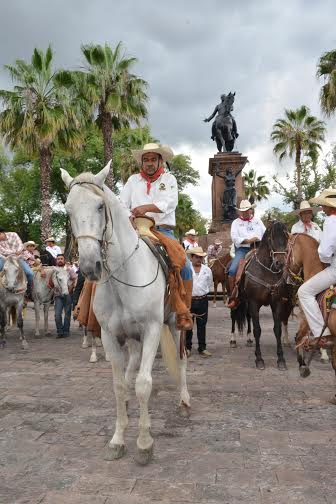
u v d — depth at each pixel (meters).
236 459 3.86
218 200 24.55
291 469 3.67
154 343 3.85
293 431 4.50
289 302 8.38
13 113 18.56
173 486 3.41
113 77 20.55
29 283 10.40
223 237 23.19
